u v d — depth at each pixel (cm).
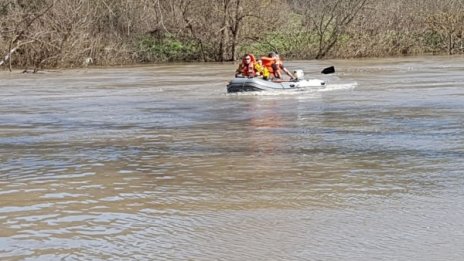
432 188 1011
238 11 4584
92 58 4406
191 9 4641
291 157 1267
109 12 4581
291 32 4822
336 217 862
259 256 715
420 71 3412
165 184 1059
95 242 769
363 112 1908
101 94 2573
